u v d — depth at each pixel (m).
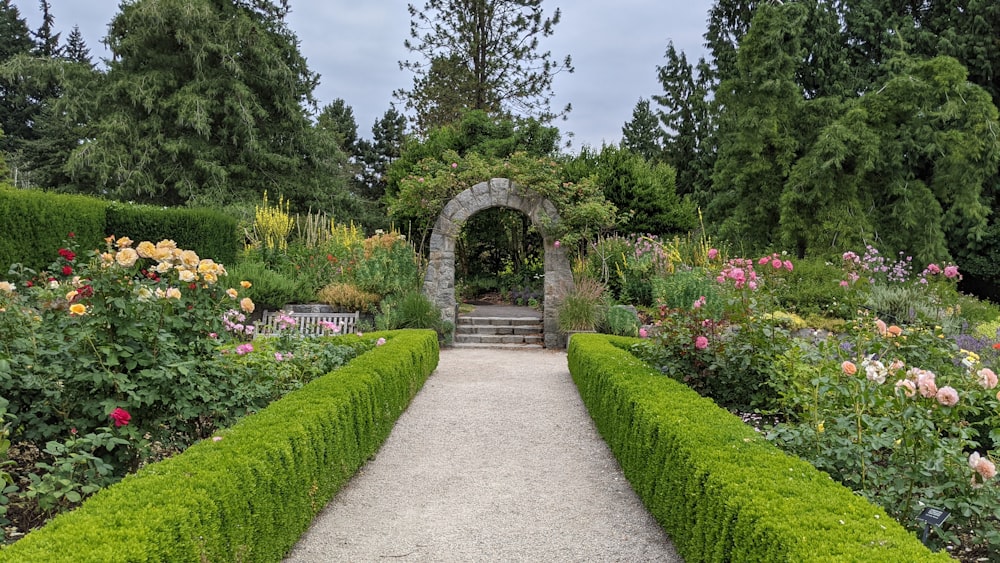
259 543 2.57
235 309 4.20
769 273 8.25
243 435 2.97
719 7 21.69
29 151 23.14
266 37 20.17
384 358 5.51
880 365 2.77
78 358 2.95
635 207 14.73
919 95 14.99
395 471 4.28
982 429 3.70
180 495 2.18
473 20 19.48
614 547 3.12
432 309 10.01
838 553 1.79
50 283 3.83
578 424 5.45
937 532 2.38
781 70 15.62
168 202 19.23
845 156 14.51
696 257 11.55
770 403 4.25
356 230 13.34
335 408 3.67
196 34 18.55
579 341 7.01
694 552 2.61
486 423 5.48
